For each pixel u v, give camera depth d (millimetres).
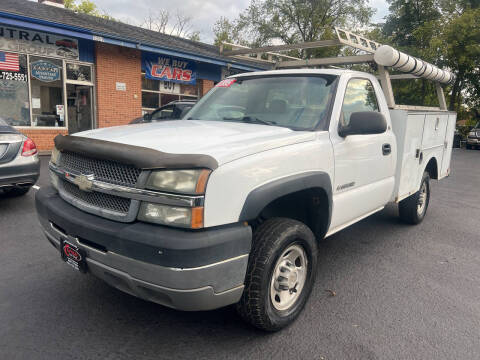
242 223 2369
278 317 2752
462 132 29906
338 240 5016
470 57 24406
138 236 2180
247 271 2535
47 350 2527
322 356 2574
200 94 17172
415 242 5023
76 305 3102
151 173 2232
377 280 3807
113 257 2305
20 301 3129
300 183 2742
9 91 11539
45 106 12375
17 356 2451
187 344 2652
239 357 2535
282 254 2678
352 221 3809
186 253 2092
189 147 2385
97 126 13656
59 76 12570
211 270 2186
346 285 3664
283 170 2645
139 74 14594
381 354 2617
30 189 6934
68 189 2811
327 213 3193
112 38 12438
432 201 7711
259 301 2545
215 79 17391
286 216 3322
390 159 4219
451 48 24344
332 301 3336
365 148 3660
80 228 2453
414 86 11039
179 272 2111
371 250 4672
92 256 2451
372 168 3842
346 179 3416
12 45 11398
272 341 2717
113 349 2568
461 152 21422
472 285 3779
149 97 15469
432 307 3299
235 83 4066
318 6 29406
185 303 2229
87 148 2520
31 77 11930
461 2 26750
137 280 2258
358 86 3846
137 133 2793
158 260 2125
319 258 4355
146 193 2225
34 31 11750
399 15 27469
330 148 3152
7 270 3684
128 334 2742
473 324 3049
